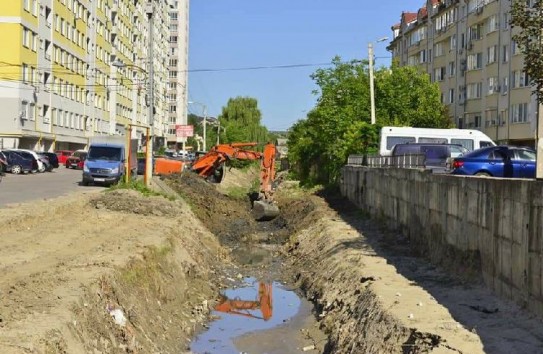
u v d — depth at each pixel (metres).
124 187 28.12
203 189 35.41
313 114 48.03
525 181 10.32
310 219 28.70
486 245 12.38
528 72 12.70
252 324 15.23
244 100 98.31
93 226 19.59
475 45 50.50
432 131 28.03
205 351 12.91
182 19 129.88
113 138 40.03
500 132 45.47
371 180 26.73
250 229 31.11
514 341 8.88
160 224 21.20
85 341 9.01
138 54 95.25
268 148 35.50
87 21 71.06
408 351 9.29
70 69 65.25
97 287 11.02
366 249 18.48
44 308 9.21
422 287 12.89
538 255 9.75
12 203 22.47
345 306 13.80
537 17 12.77
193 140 105.25
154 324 12.56
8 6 51.28
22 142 54.59
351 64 44.75
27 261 12.95
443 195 15.64
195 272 18.61
